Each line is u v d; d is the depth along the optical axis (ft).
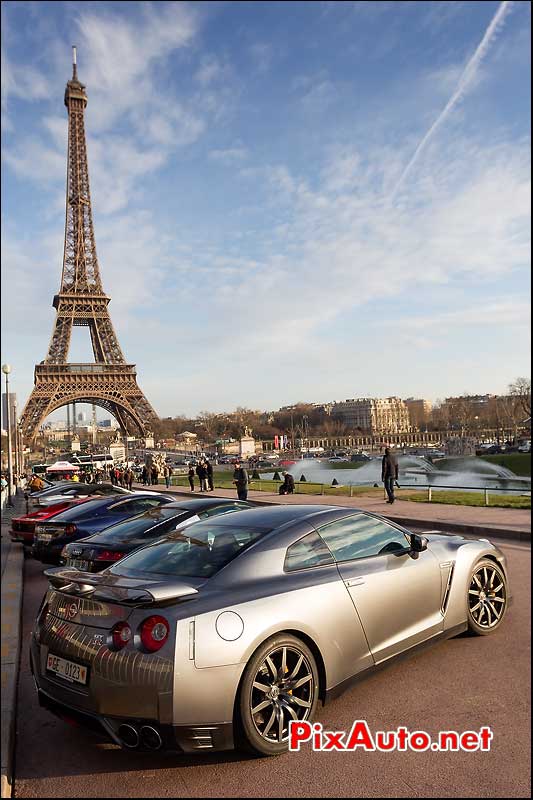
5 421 75.36
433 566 19.13
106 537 29.53
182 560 16.43
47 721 16.88
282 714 14.26
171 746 13.07
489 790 12.63
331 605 15.62
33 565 44.83
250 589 14.84
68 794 13.08
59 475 198.49
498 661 18.86
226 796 12.73
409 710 16.02
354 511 18.94
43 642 15.26
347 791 12.76
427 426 655.76
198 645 13.24
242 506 31.37
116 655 13.41
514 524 46.85
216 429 642.63
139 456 313.94
